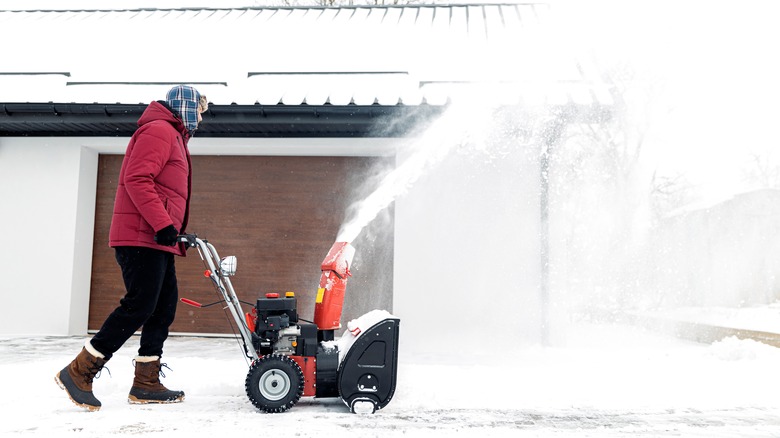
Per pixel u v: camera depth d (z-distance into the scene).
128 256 3.41
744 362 5.37
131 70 8.12
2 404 3.49
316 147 8.12
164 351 6.43
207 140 8.17
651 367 5.09
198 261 8.39
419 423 3.19
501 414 3.45
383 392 3.41
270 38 9.12
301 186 8.47
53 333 8.15
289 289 8.34
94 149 8.60
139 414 3.30
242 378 4.19
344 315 8.15
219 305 8.33
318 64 8.08
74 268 8.24
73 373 3.33
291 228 8.42
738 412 3.56
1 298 8.23
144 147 3.42
